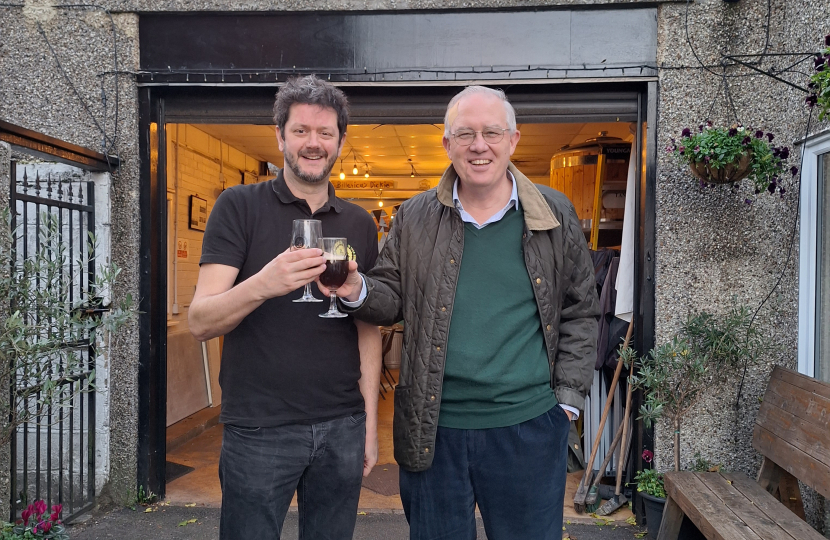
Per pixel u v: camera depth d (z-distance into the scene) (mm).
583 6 3439
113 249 3646
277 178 2008
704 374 3363
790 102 3270
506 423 1938
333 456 1942
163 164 3736
